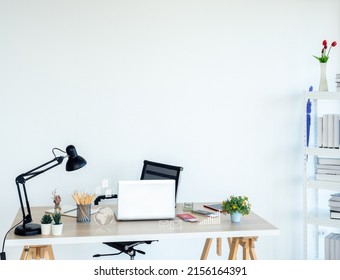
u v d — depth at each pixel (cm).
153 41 431
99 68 425
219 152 443
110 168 430
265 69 446
